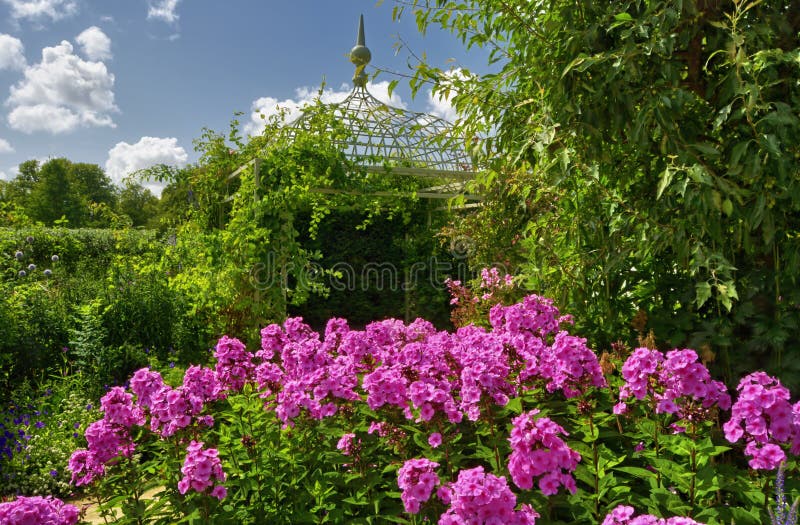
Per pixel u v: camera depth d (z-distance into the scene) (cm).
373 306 862
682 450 202
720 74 270
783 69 249
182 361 596
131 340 590
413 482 177
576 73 277
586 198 342
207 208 797
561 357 234
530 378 262
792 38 254
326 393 246
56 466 379
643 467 238
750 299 280
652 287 325
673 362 209
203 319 650
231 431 267
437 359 278
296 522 222
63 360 543
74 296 644
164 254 738
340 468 246
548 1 303
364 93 777
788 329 268
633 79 257
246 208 614
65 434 422
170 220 920
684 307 312
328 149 670
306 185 620
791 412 192
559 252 376
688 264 273
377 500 214
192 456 198
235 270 597
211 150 788
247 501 234
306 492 229
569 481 179
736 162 235
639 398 217
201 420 246
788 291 267
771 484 207
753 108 237
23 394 475
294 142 649
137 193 4516
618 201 304
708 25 260
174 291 653
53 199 3709
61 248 1143
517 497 193
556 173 312
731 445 246
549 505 199
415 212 881
